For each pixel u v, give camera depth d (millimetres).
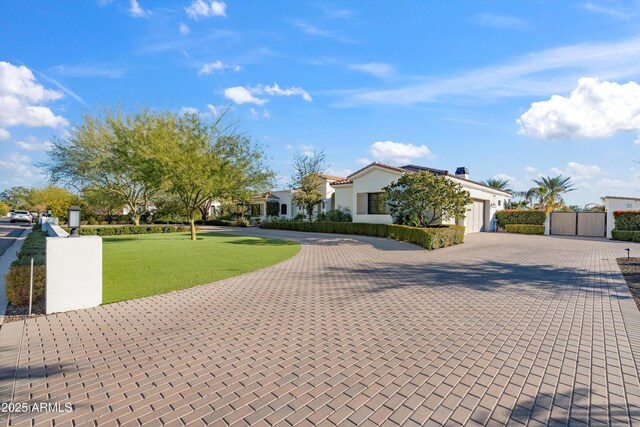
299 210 35062
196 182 17484
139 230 25844
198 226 35281
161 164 17516
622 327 4906
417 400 2986
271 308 5965
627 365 3674
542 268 9945
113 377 3439
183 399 3020
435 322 5156
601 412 2805
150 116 22031
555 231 24078
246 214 37875
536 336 4559
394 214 19438
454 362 3756
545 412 2799
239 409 2855
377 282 8102
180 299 6547
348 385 3256
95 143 24141
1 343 4332
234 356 3951
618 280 8234
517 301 6348
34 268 6105
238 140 19750
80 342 4387
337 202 25688
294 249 14758
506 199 32250
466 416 2744
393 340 4434
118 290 7219
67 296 5715
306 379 3379
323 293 7047
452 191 16359
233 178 19375
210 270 9625
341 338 4520
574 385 3242
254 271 9523
